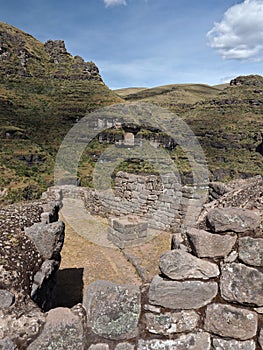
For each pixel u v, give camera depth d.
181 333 2.62
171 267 2.65
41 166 22.17
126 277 5.67
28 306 2.68
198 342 2.62
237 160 24.19
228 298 2.61
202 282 2.65
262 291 2.54
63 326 2.46
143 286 2.76
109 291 2.66
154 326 2.62
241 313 2.58
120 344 2.60
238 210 2.77
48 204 5.24
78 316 2.55
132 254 6.65
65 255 6.65
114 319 2.61
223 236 2.68
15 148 23.98
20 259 3.15
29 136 27.77
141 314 2.66
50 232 3.50
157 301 2.62
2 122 29.23
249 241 2.61
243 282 2.58
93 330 2.58
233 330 2.58
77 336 2.50
